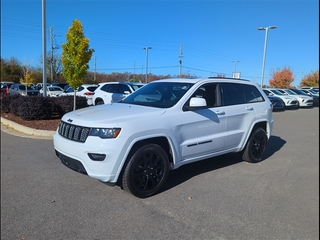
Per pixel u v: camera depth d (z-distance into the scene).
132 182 3.80
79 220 3.37
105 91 12.95
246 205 3.85
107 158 3.60
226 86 5.29
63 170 5.15
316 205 3.91
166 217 3.46
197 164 5.70
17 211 3.59
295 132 10.34
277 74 54.31
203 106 4.30
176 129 4.20
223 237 3.07
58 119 10.82
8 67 54.56
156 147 4.00
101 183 4.52
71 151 3.79
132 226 3.25
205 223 3.35
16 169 5.20
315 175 5.18
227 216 3.53
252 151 5.75
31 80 28.11
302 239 3.08
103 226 3.24
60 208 3.67
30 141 7.51
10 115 11.78
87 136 3.69
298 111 20.78
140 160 3.89
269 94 23.00
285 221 3.46
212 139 4.77
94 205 3.76
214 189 4.38
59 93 25.50
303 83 62.09
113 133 3.62
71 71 10.56
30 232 3.11
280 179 4.92
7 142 7.37
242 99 5.54
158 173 4.11
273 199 4.08
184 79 5.09
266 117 5.94
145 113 4.04
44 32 12.21
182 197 4.05
